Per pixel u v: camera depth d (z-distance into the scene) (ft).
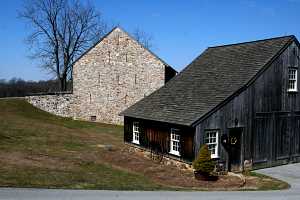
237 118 72.64
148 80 135.64
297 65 83.10
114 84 140.15
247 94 74.02
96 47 142.20
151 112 82.69
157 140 79.71
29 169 58.75
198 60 94.12
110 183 54.49
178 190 53.67
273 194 52.54
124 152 88.48
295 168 77.82
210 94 75.10
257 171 74.49
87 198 42.60
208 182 62.44
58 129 118.83
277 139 80.02
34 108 148.77
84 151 86.07
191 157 68.74
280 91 80.02
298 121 84.38
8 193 42.91
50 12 180.75
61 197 42.27
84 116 145.28
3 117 126.72
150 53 135.03
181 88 85.56
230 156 72.28
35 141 93.04
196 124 67.46
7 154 71.46
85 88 144.46
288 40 79.46
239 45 88.12
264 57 77.61
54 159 71.41
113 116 140.97
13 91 218.79
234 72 78.59
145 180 60.44
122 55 138.72
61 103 147.33
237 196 49.52
